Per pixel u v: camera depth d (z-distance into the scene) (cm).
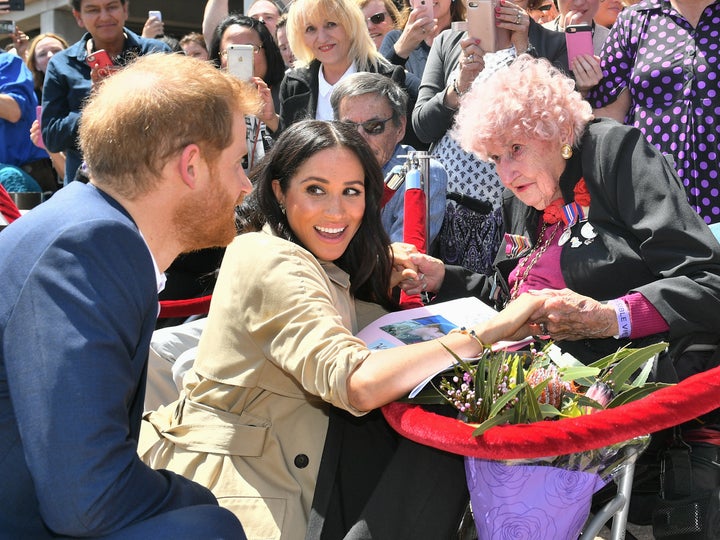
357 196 239
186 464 221
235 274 221
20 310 158
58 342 155
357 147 237
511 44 384
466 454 184
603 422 179
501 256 295
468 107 267
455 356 196
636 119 350
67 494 155
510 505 192
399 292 294
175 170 175
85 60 504
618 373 204
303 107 434
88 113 177
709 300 232
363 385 193
